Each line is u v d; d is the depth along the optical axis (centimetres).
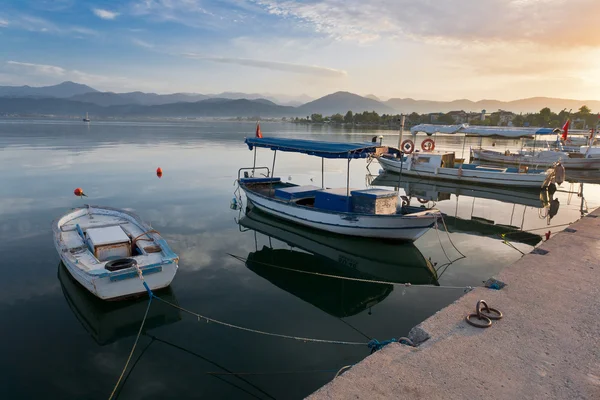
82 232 1191
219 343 795
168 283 1005
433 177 3164
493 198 2528
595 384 398
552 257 850
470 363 438
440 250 1448
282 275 1199
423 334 511
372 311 952
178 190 2488
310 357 744
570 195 2606
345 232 1500
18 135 6925
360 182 3122
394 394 384
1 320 877
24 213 1814
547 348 470
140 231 1243
